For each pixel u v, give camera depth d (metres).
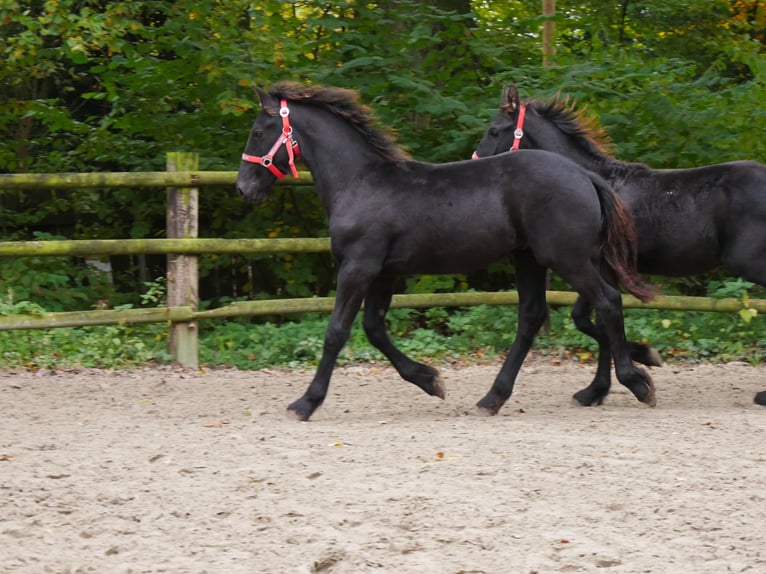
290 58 11.27
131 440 6.62
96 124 14.14
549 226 7.31
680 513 4.98
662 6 15.87
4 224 12.51
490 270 12.26
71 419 7.50
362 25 11.73
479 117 11.54
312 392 7.56
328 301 10.57
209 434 6.81
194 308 10.16
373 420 7.55
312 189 12.03
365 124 7.73
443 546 4.57
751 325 11.14
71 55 11.05
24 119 13.45
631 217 7.75
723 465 5.85
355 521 4.86
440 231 7.45
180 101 11.93
